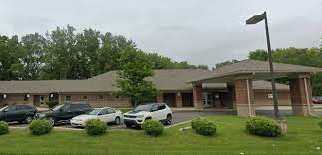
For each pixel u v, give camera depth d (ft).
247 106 95.61
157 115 76.33
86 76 246.88
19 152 45.91
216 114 109.40
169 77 170.60
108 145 53.88
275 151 47.42
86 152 46.29
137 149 50.88
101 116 78.54
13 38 238.48
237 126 67.56
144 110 76.07
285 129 59.82
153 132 59.67
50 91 158.61
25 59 247.70
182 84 161.99
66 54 241.76
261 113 115.34
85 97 158.81
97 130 60.85
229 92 156.76
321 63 243.81
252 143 53.72
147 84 127.65
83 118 74.49
